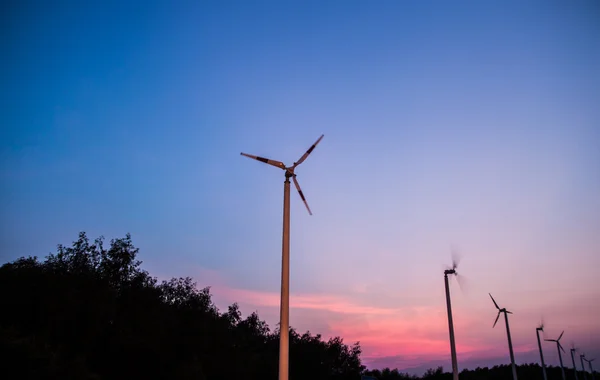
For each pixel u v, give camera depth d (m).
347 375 99.62
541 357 72.81
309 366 85.19
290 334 90.62
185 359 51.38
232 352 60.75
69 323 40.59
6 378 29.03
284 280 20.33
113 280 50.09
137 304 49.81
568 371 154.00
